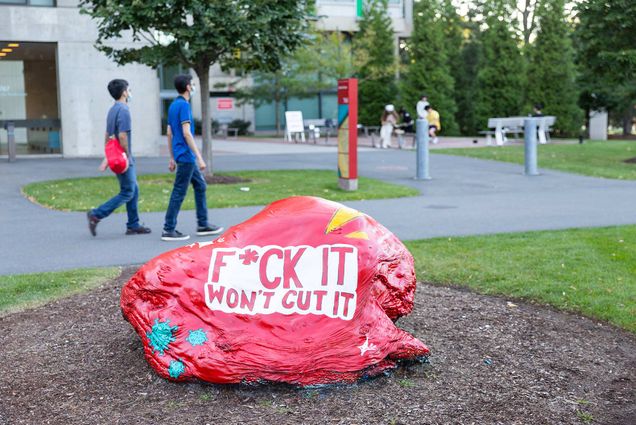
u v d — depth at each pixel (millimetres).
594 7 18859
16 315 5984
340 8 42906
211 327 4410
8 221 10727
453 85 40125
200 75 15984
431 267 7645
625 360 5062
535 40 37906
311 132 34594
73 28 21828
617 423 4055
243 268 4508
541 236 9352
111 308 6109
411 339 4594
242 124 43688
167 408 4160
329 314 4379
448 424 3961
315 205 4809
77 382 4555
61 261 8031
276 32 15266
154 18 14359
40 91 22859
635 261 7855
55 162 20359
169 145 9266
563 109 36938
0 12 20875
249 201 12445
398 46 45781
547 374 4730
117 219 10883
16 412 4145
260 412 4094
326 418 4016
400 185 15156
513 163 20219
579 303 6348
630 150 24031
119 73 22672
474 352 5074
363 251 4527
